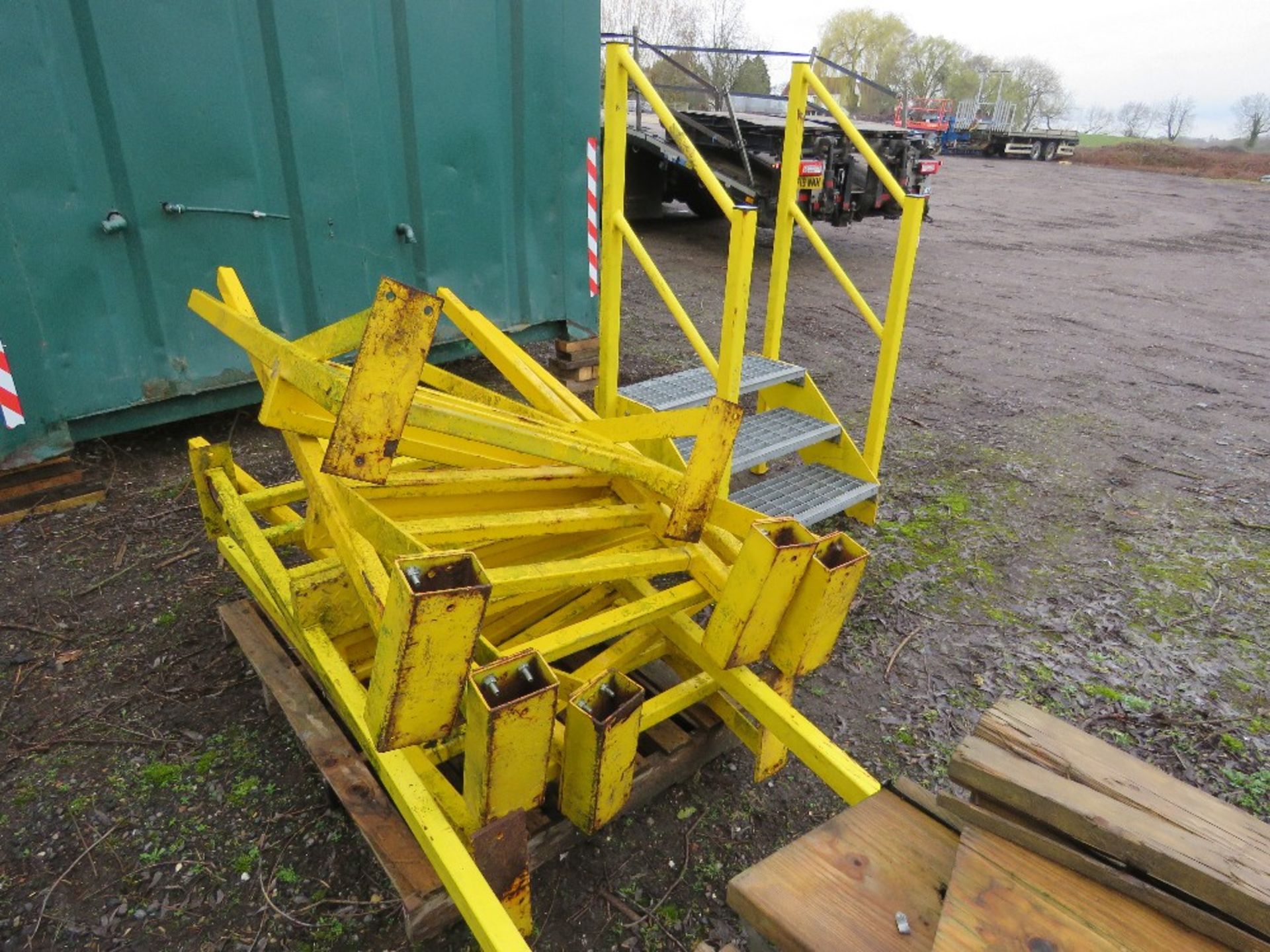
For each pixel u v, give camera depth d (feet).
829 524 13.08
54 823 7.21
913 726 8.83
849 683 9.47
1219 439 17.43
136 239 12.55
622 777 6.07
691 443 11.07
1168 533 13.26
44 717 8.41
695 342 9.80
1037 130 108.37
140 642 9.56
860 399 18.88
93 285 12.31
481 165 15.90
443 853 4.98
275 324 14.39
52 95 11.33
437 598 4.54
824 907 4.02
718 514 7.78
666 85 29.84
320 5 13.24
